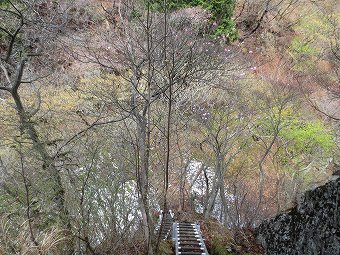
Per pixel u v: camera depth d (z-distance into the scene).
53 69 13.40
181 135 18.23
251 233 12.20
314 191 8.12
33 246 6.86
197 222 13.99
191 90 13.81
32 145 9.20
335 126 20.36
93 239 9.26
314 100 21.22
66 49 11.56
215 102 16.36
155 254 8.66
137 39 8.26
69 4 12.43
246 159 19.42
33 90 12.94
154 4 8.28
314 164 19.36
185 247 10.74
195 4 15.64
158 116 12.82
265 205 17.56
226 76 13.79
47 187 8.34
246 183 18.69
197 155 18.97
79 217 8.71
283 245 9.19
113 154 9.84
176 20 9.42
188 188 19.31
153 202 12.57
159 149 13.70
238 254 10.81
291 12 27.69
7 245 6.82
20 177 8.25
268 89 19.62
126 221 9.48
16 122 9.68
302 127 19.55
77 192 8.71
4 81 12.30
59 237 7.97
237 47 19.44
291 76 23.67
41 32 11.82
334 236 6.97
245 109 17.70
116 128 10.63
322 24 26.11
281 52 25.56
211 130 15.46
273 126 17.02
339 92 19.48
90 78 12.77
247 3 26.02
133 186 11.19
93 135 10.62
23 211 7.84
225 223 14.73
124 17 9.47
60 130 10.65
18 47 11.63
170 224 13.85
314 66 23.81
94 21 11.94
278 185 16.42
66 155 9.38
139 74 8.57
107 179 9.32
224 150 15.84
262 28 26.23
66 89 12.95
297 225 8.62
